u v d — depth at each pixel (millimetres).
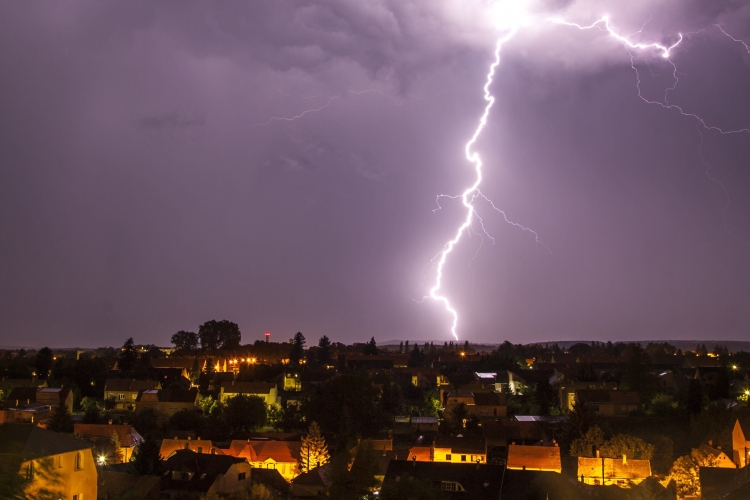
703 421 90125
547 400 124500
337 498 45875
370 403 106500
